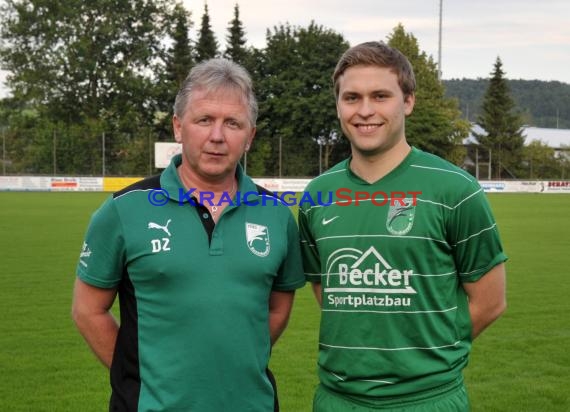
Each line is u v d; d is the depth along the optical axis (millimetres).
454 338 3207
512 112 56219
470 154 57188
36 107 48312
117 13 48906
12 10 48156
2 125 48812
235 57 51094
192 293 2951
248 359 3018
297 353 6777
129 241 3004
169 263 2953
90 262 3090
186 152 3121
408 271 3092
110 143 42000
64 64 47500
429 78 54094
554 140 82875
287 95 48156
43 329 7586
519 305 9109
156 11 50094
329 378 3271
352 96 3199
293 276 3396
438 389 3117
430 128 49812
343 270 3199
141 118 50031
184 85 3160
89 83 49125
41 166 40844
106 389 5676
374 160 3223
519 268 12469
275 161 44156
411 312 3094
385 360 3113
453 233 3145
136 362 3041
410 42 55219
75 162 41250
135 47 50031
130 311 3090
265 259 3092
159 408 2910
